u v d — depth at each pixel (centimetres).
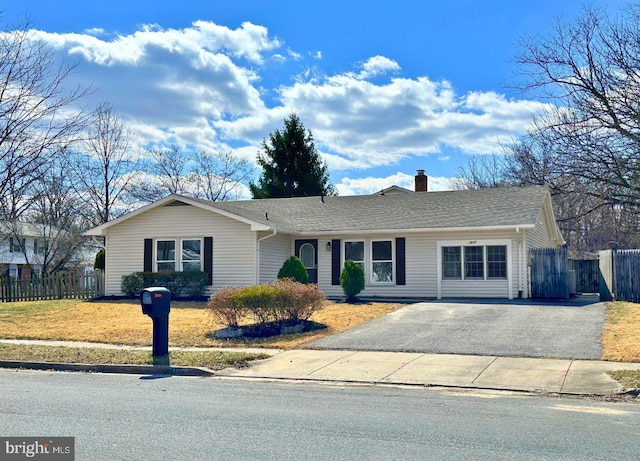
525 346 1362
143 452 629
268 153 5194
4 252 4103
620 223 4094
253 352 1397
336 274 2605
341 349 1410
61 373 1233
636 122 2416
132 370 1248
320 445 661
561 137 2662
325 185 5272
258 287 1689
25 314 2100
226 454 623
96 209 4453
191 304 2311
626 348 1295
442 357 1291
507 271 2359
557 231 3023
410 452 636
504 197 2631
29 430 718
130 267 2636
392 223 2530
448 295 2439
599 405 905
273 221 2617
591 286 3097
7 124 2038
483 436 705
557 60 2633
